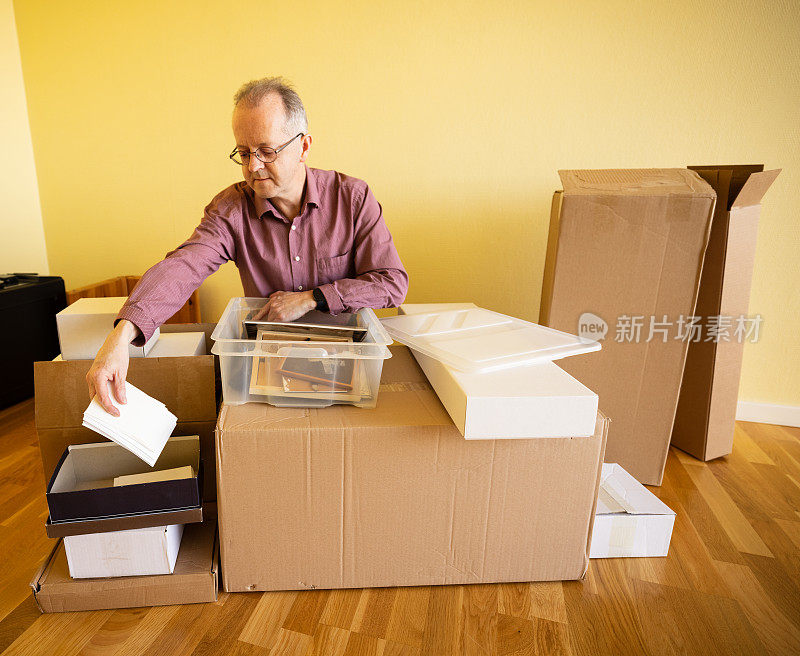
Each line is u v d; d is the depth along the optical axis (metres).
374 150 2.25
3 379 2.30
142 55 2.28
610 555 1.46
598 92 2.09
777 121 2.02
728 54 1.99
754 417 2.35
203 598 1.26
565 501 1.28
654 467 1.84
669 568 1.43
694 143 2.09
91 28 2.28
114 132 2.39
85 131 2.41
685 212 1.61
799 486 1.87
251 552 1.24
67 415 1.34
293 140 1.28
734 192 1.83
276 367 1.24
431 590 1.32
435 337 1.41
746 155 2.07
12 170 2.41
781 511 1.71
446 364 1.24
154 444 1.10
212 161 2.37
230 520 1.21
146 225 2.50
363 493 1.23
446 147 2.21
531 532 1.30
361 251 1.52
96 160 2.44
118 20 2.25
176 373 1.36
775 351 2.26
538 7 2.04
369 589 1.32
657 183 1.66
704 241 1.62
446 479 1.23
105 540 1.19
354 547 1.27
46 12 2.28
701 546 1.53
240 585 1.27
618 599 1.31
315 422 1.19
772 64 1.98
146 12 2.23
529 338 1.40
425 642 1.17
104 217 2.52
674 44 2.01
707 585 1.37
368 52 2.15
